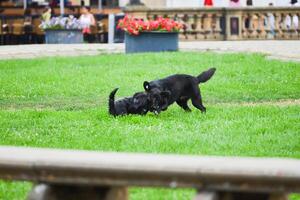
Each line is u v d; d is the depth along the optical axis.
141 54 26.64
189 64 23.69
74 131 12.85
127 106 14.34
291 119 13.79
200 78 14.89
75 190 6.62
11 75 21.75
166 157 6.56
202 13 35.59
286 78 20.81
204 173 5.95
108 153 6.84
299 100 17.36
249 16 36.56
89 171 6.18
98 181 6.21
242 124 13.35
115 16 37.81
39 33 39.41
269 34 37.22
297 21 37.75
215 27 35.97
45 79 20.91
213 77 20.94
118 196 6.64
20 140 12.08
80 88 19.33
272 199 6.18
